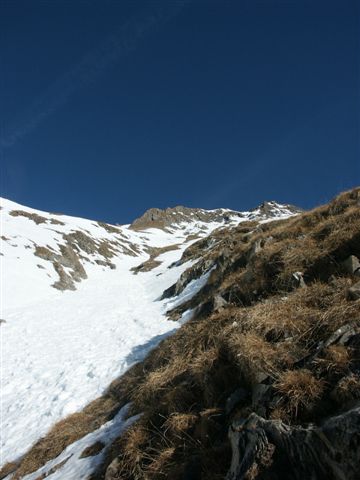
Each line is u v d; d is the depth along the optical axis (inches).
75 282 2146.9
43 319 1224.2
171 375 346.9
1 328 1142.3
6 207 3073.3
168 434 266.7
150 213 7657.5
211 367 279.7
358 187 544.4
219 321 351.9
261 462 175.5
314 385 195.5
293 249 416.5
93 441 354.0
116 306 1304.1
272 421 187.8
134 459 267.6
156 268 2495.1
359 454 146.9
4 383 716.0
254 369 235.3
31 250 2176.4
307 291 307.4
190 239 5132.9
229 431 212.8
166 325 810.2
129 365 615.5
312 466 164.4
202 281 999.6
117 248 3526.1
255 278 449.4
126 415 379.9
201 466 217.9
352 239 360.2
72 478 299.0
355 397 174.7
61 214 4065.0
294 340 244.7
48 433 446.9
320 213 546.0
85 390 573.0
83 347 832.9
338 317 236.4
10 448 462.0
